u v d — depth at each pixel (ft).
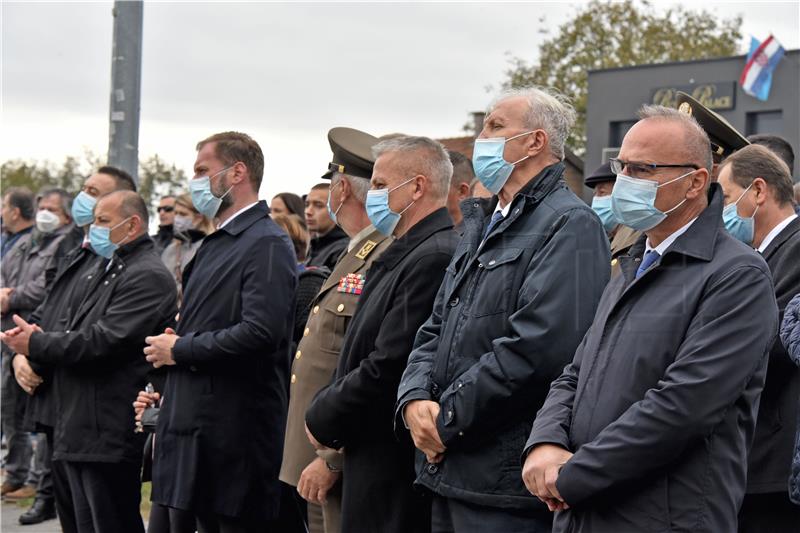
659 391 10.52
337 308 16.44
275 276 17.40
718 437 10.63
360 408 14.56
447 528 13.37
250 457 17.26
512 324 12.60
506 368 12.39
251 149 18.44
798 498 12.82
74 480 20.63
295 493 18.43
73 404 20.20
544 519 12.60
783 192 14.30
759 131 94.02
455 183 19.65
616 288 11.73
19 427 28.66
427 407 13.03
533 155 13.80
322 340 16.49
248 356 17.15
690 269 11.05
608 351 11.29
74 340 19.93
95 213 21.07
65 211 29.37
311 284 19.33
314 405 14.97
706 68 96.43
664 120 11.69
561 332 12.43
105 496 20.29
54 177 85.76
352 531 14.78
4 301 28.45
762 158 14.39
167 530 19.36
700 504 10.51
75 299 21.45
